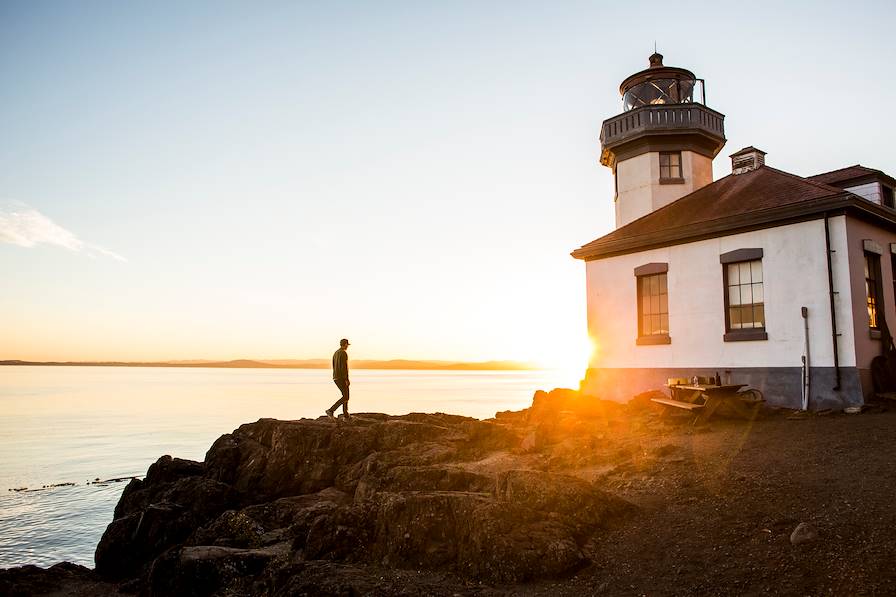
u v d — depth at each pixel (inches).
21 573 455.5
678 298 639.1
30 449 1630.2
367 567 276.8
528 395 4067.4
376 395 4042.8
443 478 405.7
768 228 572.4
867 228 564.1
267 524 410.6
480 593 236.2
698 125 844.0
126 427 2135.8
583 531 279.0
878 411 490.3
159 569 334.3
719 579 223.0
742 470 346.0
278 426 573.3
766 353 565.6
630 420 549.0
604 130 906.7
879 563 215.0
